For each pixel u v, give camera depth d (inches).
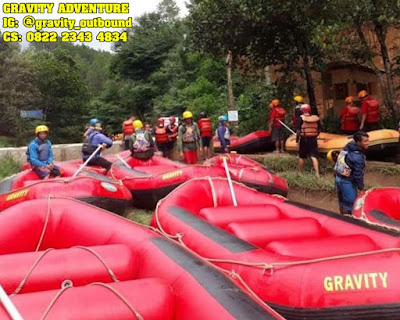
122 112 1768.0
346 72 744.3
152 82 1683.1
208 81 1370.6
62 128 1876.2
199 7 631.2
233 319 135.6
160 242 185.9
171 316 145.9
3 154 645.3
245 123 848.9
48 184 325.1
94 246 187.9
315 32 535.5
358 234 211.3
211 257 203.9
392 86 560.1
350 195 302.0
